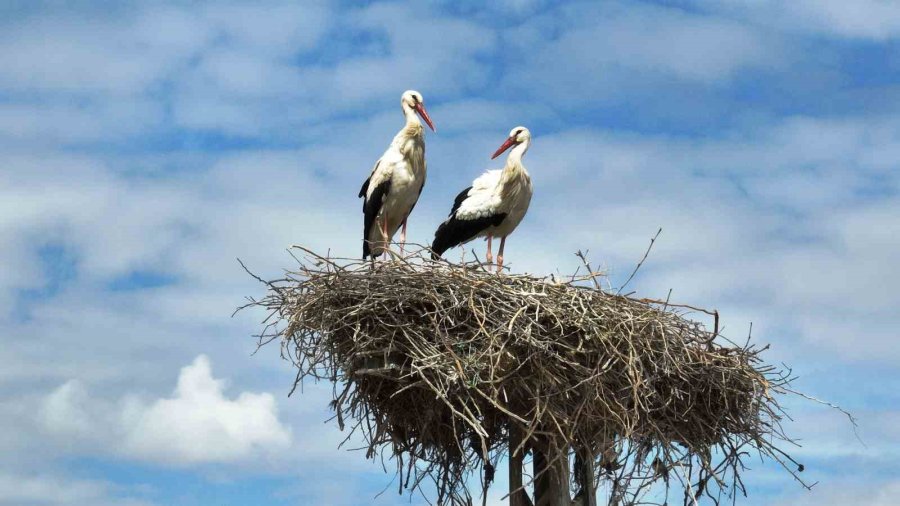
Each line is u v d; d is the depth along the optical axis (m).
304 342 9.74
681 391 9.94
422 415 10.23
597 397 9.36
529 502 10.02
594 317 9.53
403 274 9.59
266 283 9.91
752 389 10.18
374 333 9.55
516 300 9.46
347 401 9.91
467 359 9.18
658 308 9.95
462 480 10.55
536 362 9.32
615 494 9.84
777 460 10.21
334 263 9.69
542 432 9.20
